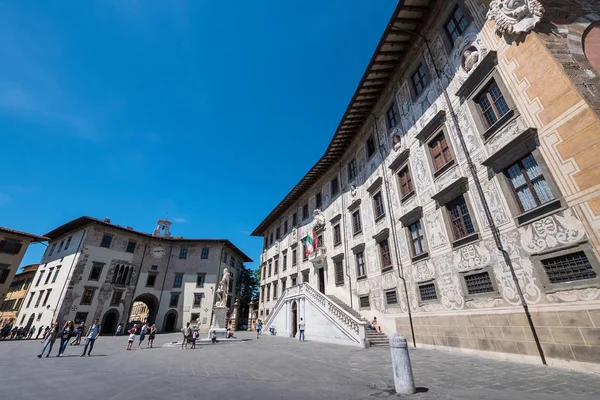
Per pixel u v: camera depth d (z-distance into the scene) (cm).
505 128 976
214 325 2295
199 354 1331
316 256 2445
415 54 1557
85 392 584
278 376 743
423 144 1416
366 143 2036
